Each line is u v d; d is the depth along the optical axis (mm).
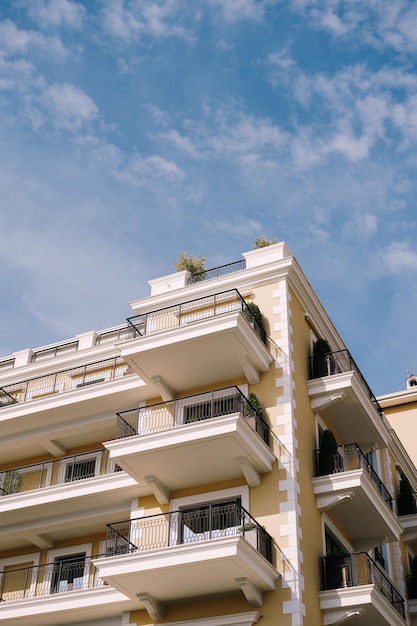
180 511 21438
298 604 19953
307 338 26391
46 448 27625
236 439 21594
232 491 22484
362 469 22906
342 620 20953
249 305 25062
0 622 23375
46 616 23031
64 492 24781
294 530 21047
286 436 22656
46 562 25609
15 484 26922
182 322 26188
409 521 30719
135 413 25906
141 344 24281
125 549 23266
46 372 29484
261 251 26922
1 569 26141
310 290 26781
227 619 20391
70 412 26875
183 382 24922
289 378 23719
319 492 23031
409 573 30469
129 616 22125
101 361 28250
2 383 29969
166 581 20750
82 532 25531
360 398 25281
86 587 24359
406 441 38031
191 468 22766
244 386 24062
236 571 19922
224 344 23562
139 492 23969
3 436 27969
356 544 25719
